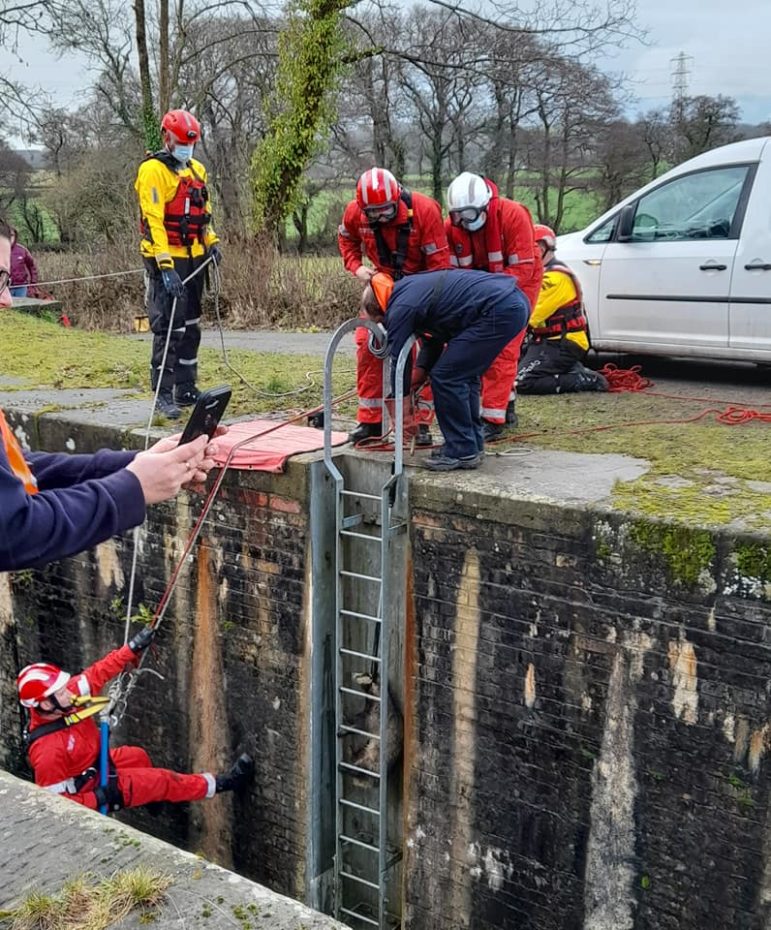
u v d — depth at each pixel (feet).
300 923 7.34
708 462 17.02
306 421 20.98
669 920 14.80
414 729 17.08
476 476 16.29
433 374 16.21
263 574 18.42
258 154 62.44
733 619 13.32
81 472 8.66
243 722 19.44
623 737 14.69
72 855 8.16
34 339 35.04
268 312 48.96
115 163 85.81
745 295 23.36
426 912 17.61
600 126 85.05
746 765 13.62
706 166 24.31
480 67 67.87
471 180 17.33
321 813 18.97
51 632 22.71
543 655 15.28
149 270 20.95
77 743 18.04
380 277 16.94
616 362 29.14
